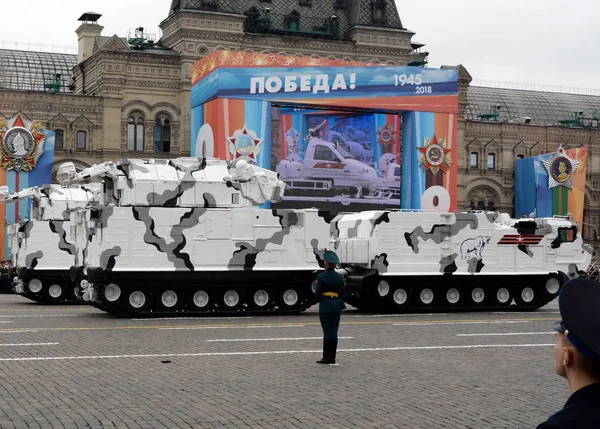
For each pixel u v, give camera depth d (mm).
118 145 69875
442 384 16359
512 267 35188
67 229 38750
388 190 66625
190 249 30844
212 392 15219
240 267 31312
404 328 26719
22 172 64188
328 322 18719
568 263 35938
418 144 66625
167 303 30688
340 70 63781
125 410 13609
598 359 4125
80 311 33250
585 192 87188
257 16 74125
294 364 18688
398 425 12742
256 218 31641
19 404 14062
